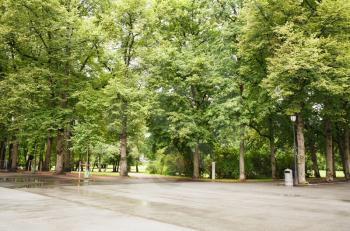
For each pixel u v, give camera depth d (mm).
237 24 31922
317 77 24453
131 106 32219
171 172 41219
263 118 31969
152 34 36438
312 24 26156
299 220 10344
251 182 29719
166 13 36469
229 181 30938
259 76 30203
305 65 23188
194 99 34969
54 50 35812
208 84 32688
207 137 32781
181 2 36469
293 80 25812
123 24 36031
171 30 37938
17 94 31125
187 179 33375
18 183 23672
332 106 28344
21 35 33125
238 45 28891
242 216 10984
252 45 27812
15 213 10859
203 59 32375
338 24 26547
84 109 35812
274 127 34969
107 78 37812
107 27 35438
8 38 34562
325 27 26828
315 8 28609
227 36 32000
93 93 34781
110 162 57969
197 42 36156
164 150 38812
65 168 44219
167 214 11156
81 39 35719
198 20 36656
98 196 16172
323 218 10719
